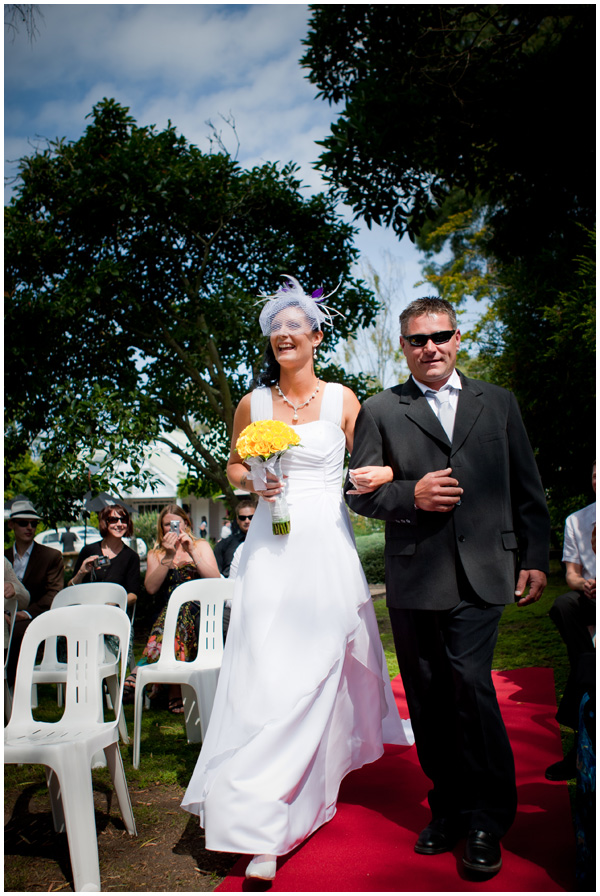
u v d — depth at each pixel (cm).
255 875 220
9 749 242
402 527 258
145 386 945
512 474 262
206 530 2755
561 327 870
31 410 843
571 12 718
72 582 524
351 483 267
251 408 316
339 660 267
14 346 790
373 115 705
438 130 734
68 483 773
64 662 491
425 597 247
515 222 1012
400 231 775
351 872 231
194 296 929
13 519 527
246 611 276
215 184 920
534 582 248
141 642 766
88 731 264
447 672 257
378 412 274
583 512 338
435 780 257
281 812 232
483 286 2089
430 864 234
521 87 713
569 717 308
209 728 268
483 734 233
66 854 267
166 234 918
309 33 837
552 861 229
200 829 281
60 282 834
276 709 248
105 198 851
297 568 278
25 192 862
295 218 973
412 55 730
